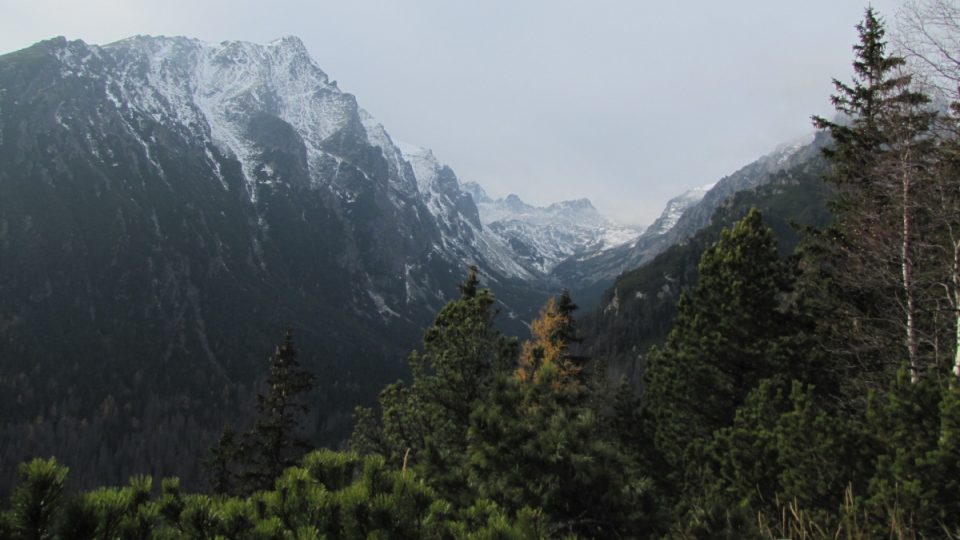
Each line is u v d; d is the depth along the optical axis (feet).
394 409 62.64
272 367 95.91
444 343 58.34
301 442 92.12
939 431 25.80
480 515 16.01
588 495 21.86
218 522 12.09
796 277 59.36
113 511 10.69
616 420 66.23
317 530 12.06
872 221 51.65
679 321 66.49
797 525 25.43
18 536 9.45
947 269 44.47
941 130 40.09
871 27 55.42
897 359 52.65
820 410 30.12
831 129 56.65
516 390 27.45
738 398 54.13
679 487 48.91
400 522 13.84
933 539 22.03
